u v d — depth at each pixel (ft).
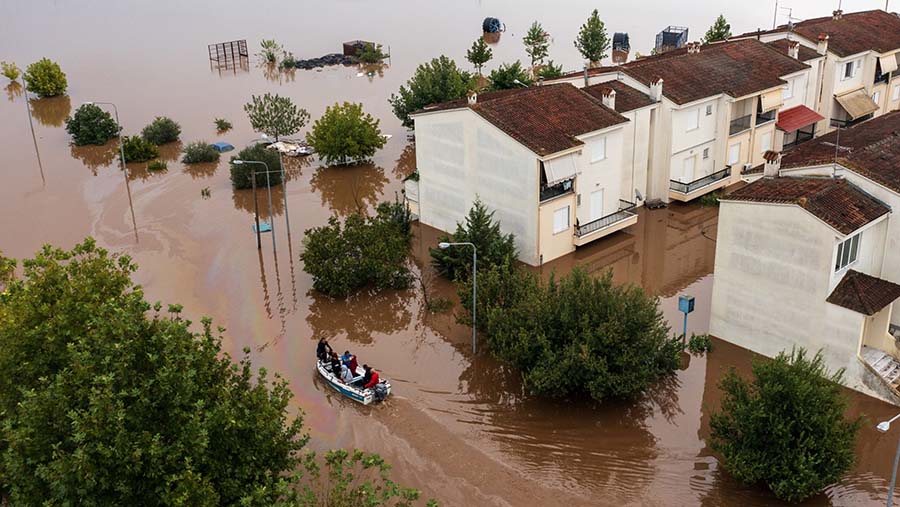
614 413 108.78
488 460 99.50
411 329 133.39
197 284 149.69
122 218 182.29
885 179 111.45
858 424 88.84
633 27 379.76
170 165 219.20
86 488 67.87
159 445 71.41
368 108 265.13
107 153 229.86
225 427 74.59
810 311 110.22
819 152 126.62
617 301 107.96
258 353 126.41
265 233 173.17
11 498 76.54
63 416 72.54
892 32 214.28
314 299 143.95
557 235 152.46
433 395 114.21
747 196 113.50
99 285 96.89
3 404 82.74
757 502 90.89
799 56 193.67
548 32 372.17
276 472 82.43
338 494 77.41
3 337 85.20
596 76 181.27
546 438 104.01
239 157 200.23
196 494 70.23
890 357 111.04
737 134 178.40
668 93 167.53
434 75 232.12
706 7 422.00
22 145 238.27
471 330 131.75
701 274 148.66
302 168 215.51
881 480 94.43
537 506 91.35
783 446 86.99
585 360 102.58
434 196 167.53
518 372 118.52
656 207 175.73
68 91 297.33
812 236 106.52
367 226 147.84
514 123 146.30
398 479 96.02
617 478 96.12
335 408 111.14
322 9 460.55
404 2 472.85
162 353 76.89
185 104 276.82
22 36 399.24
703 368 117.91
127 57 350.84
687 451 100.89
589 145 152.46
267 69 326.85
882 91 215.51
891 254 113.09
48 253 98.17
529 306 110.83
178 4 488.02
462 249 142.20
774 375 88.63
